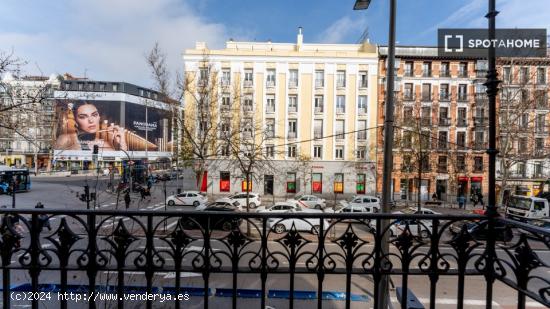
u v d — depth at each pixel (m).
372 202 23.23
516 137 20.91
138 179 26.30
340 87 30.48
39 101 12.36
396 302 7.43
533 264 2.18
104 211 2.41
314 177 30.47
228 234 2.46
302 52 30.44
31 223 2.41
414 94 31.38
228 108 24.83
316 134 30.72
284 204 18.89
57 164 50.06
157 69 19.20
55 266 2.42
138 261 2.45
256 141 29.62
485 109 29.89
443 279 9.24
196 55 29.64
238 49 30.84
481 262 2.47
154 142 57.06
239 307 6.99
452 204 28.62
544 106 22.62
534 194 29.31
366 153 30.25
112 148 51.78
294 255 2.45
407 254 2.49
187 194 23.70
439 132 31.16
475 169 30.53
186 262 7.43
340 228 13.62
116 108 52.28
